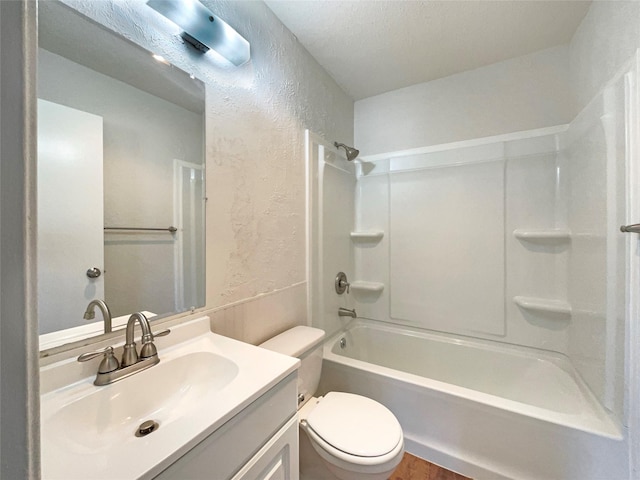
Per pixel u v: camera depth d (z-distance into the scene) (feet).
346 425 3.51
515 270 5.76
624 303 3.28
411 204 6.85
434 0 4.20
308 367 4.17
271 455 2.40
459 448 4.25
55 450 1.61
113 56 2.62
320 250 5.78
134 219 2.80
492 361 5.78
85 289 2.45
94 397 2.12
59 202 2.31
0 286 0.67
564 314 5.20
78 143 2.41
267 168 4.38
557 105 5.36
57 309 2.27
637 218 3.01
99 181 2.55
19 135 0.70
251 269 4.09
